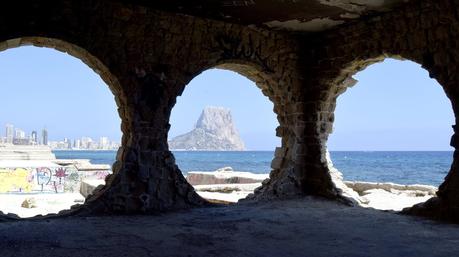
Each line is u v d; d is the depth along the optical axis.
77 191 16.08
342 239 5.20
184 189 7.30
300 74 8.74
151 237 5.15
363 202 8.34
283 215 6.75
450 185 6.41
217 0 6.70
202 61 7.55
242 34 8.05
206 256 4.38
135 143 6.86
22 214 8.80
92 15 6.55
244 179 14.27
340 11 7.19
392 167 49.56
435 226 5.98
